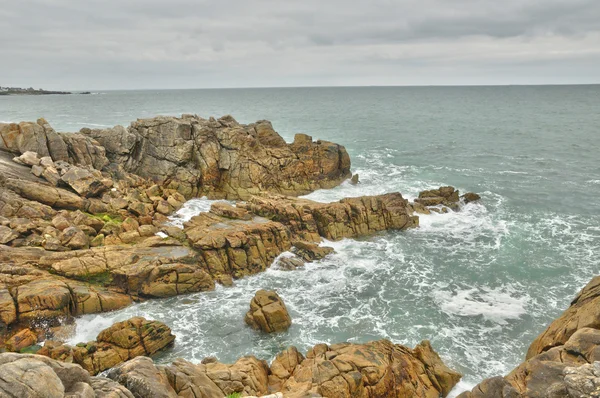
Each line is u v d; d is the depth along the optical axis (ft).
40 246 95.09
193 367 52.37
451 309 87.51
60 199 112.16
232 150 149.89
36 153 127.24
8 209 104.22
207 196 145.79
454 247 115.03
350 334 79.92
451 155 220.84
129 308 86.79
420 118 390.21
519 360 72.02
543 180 173.78
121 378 42.14
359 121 363.15
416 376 63.00
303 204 124.36
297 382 57.98
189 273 92.99
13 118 355.56
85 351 68.64
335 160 163.73
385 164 200.54
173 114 422.00
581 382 40.16
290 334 80.02
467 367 70.03
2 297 76.43
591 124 331.16
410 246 115.96
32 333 75.46
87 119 354.33
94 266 89.97
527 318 83.87
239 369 59.47
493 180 173.99
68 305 81.00
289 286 97.35
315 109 501.56
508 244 115.96
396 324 82.74
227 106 555.28
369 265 106.22
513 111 456.04
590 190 159.63
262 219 118.42
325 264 106.73
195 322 83.41
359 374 57.72
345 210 122.01
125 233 105.29
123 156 146.30
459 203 143.23
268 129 170.30
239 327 82.07
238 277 99.91
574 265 103.65
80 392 33.19
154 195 134.92
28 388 29.40
